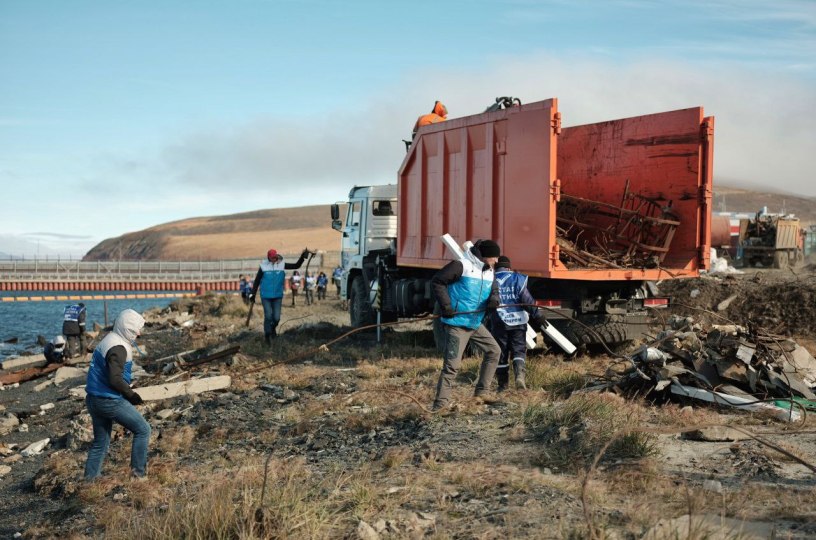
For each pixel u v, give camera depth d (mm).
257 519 4562
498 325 8812
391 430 7414
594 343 11406
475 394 8156
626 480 5156
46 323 36344
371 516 4738
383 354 13125
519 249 10797
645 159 11516
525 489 5051
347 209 18078
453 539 4305
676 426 6754
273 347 14500
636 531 4137
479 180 11750
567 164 12750
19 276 77062
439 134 12867
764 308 15930
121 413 6641
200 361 13094
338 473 5855
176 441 8031
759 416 7176
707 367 8016
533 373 9508
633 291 11492
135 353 16484
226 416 9250
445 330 7742
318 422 8258
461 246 12242
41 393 13586
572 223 11531
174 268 84375
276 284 15133
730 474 5348
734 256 36469
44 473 7523
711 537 3926
